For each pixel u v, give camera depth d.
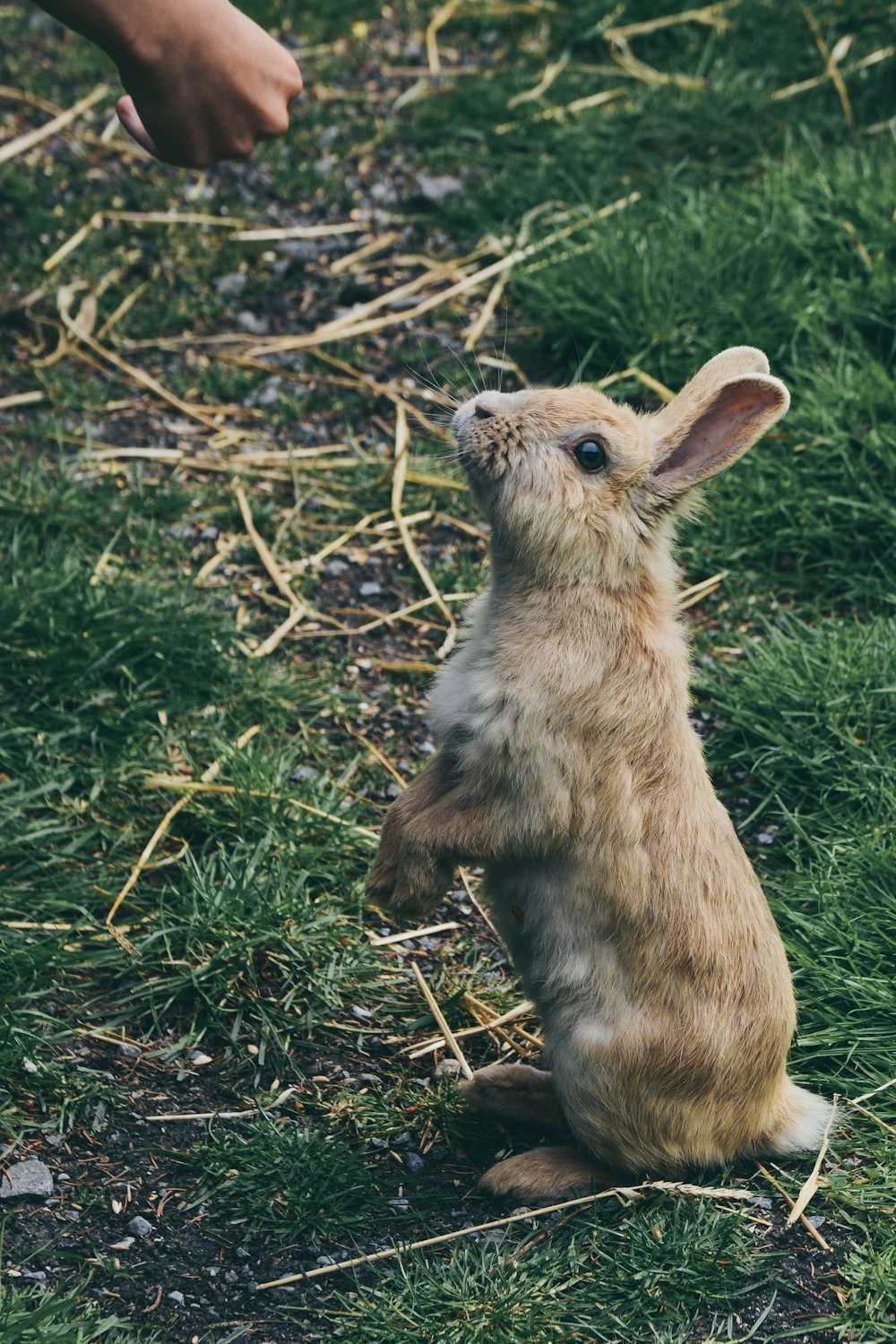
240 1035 6.84
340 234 13.05
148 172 13.42
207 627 8.85
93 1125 6.26
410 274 12.66
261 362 11.74
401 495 10.51
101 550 9.69
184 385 11.45
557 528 6.06
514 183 13.10
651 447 6.27
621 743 5.96
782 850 7.88
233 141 6.10
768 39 14.44
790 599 9.57
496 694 5.98
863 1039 6.67
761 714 8.48
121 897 7.37
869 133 13.29
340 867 7.77
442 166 13.68
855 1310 5.50
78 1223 5.79
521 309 12.12
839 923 7.16
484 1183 6.09
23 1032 6.52
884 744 8.12
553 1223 5.92
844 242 11.54
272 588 9.76
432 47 14.99
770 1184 6.11
